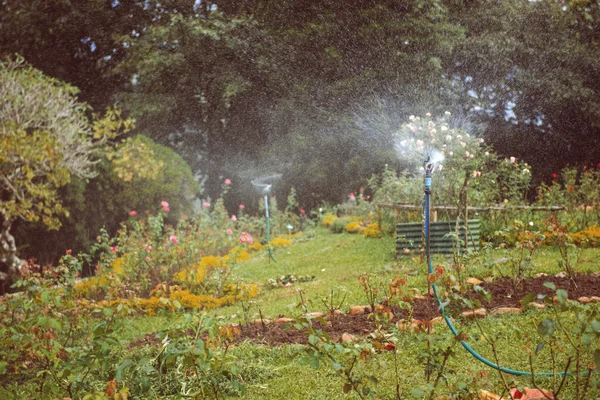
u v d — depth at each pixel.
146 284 9.24
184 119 24.52
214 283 8.54
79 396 3.94
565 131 21.06
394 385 4.08
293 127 23.14
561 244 6.79
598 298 5.55
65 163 13.09
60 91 13.33
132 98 23.97
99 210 14.93
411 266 8.37
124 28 24.78
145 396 4.19
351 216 16.56
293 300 7.32
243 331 5.85
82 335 6.16
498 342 4.72
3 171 12.31
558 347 3.30
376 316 4.16
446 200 10.85
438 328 5.19
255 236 15.55
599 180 11.81
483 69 21.66
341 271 9.29
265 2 23.56
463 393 3.34
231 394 4.29
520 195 11.70
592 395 3.54
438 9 21.86
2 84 12.61
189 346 3.48
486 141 21.34
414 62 21.73
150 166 15.13
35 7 23.47
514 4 22.03
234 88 22.77
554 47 21.39
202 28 23.16
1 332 4.10
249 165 23.98
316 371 4.56
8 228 12.27
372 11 22.09
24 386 4.71
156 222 11.47
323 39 22.62
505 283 6.56
